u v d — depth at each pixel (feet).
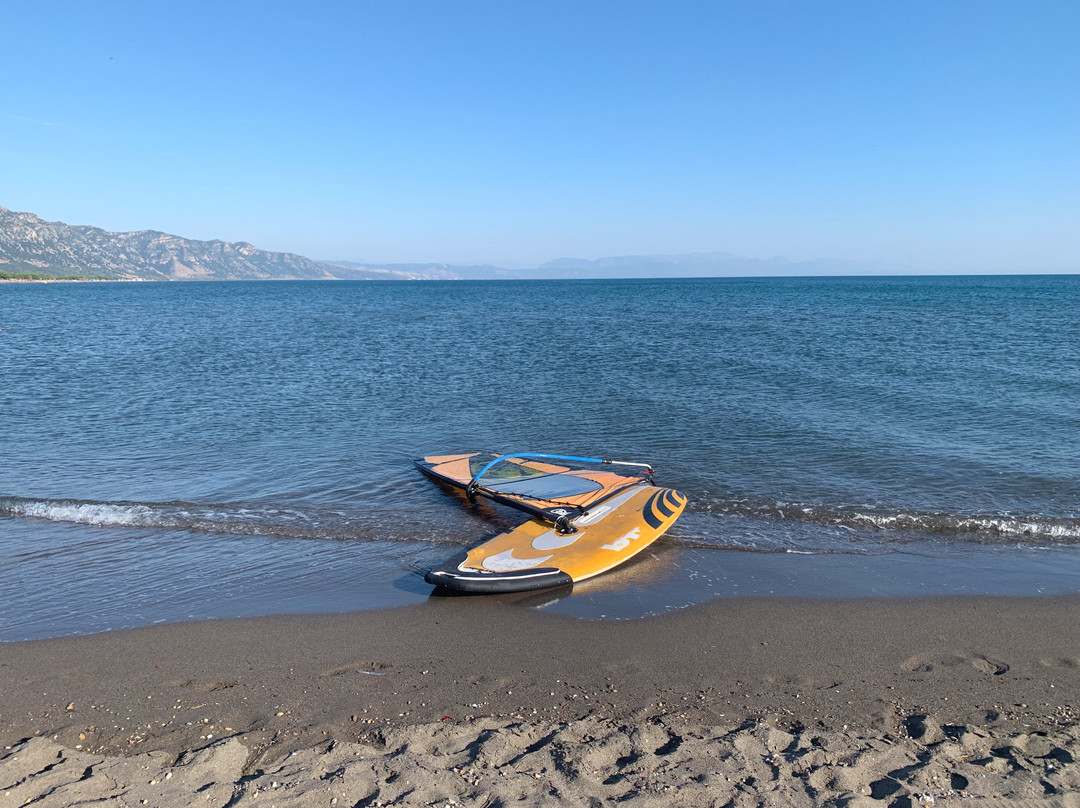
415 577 27.91
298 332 126.52
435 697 19.25
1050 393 61.21
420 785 14.61
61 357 87.92
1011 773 15.38
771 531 32.53
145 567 28.43
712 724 17.94
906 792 14.57
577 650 22.17
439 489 38.52
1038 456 43.04
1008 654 21.84
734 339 105.91
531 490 36.11
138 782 14.89
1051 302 198.39
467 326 138.82
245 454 44.55
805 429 49.88
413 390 65.67
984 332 111.65
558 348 97.19
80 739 17.15
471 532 32.68
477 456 42.83
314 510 35.14
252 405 58.95
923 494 37.04
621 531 30.91
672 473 40.70
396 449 45.98
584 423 52.44
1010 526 32.68
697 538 31.78
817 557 29.76
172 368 79.15
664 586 27.07
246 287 630.33
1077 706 18.83
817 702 19.13
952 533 32.32
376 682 20.10
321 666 21.03
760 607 25.26
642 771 15.44
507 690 19.69
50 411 56.08
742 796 14.46
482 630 23.56
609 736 16.94
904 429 49.62
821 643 22.63
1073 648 22.17
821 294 292.81
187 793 14.43
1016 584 27.07
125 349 97.40
